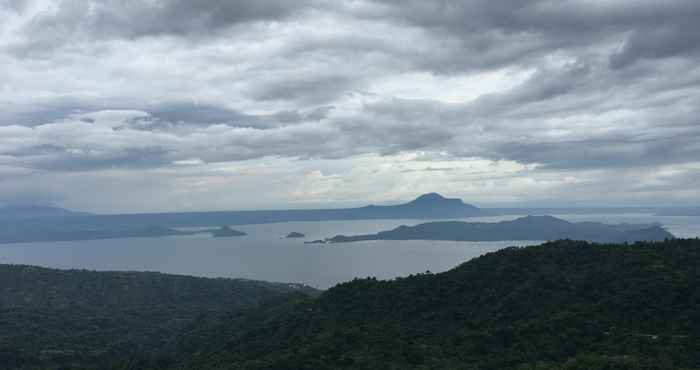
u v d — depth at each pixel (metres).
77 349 138.38
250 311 149.25
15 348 127.69
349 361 81.06
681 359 71.88
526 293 98.44
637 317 84.00
